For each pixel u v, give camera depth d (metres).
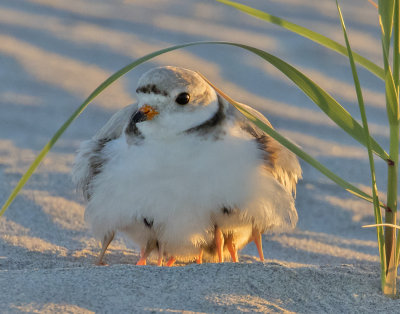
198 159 6.21
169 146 6.21
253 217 6.51
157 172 6.22
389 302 5.04
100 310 4.52
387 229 5.22
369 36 15.59
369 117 12.44
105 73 13.39
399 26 4.98
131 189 6.32
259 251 6.91
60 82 12.97
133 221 6.51
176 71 6.31
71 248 7.67
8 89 12.70
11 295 4.64
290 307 4.86
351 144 11.70
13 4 16.11
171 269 5.32
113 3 16.77
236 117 6.52
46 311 4.43
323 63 14.29
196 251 6.89
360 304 4.98
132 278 5.09
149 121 6.22
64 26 15.24
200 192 6.28
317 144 11.52
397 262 5.14
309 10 16.78
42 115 11.91
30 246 7.57
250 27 15.77
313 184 10.23
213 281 5.11
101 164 6.65
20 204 8.69
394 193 5.15
